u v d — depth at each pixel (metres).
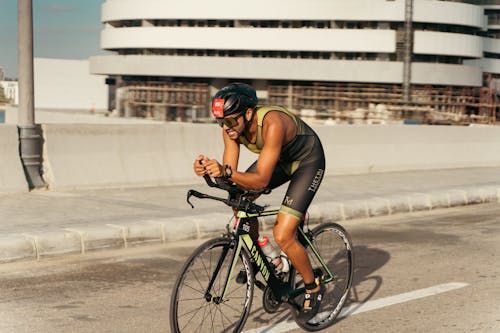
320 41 78.25
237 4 78.88
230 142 5.05
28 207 10.27
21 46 11.57
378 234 10.09
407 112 76.88
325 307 5.66
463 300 6.45
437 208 13.05
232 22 81.81
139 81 87.38
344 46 77.81
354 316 5.92
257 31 79.44
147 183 13.16
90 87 130.00
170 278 7.12
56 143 12.11
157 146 13.52
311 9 77.56
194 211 10.32
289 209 5.08
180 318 4.57
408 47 76.69
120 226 8.65
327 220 11.17
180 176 13.73
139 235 8.74
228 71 80.38
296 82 82.75
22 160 11.72
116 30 86.56
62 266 7.53
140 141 13.26
